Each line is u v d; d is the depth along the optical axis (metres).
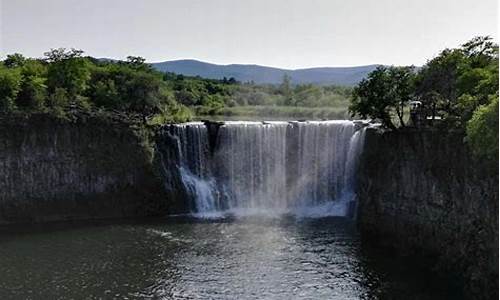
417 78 65.25
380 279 50.38
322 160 84.06
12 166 73.75
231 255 58.09
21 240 63.88
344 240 63.47
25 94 80.25
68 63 90.56
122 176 78.12
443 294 46.31
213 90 182.12
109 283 50.12
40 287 49.00
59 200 75.19
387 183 66.75
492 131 42.91
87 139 77.62
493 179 46.31
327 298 46.50
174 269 53.81
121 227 70.19
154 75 100.94
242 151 85.62
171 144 83.00
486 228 47.19
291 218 76.00
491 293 44.03
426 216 58.50
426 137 59.38
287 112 166.25
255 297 46.94
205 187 82.75
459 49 64.62
